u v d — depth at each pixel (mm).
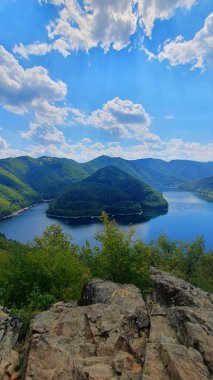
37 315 9875
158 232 172750
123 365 6863
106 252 20844
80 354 7492
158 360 6973
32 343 7879
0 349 8062
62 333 8633
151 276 17828
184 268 53812
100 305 10648
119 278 20594
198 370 6316
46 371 6598
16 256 19969
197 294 14875
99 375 6348
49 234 47125
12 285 16531
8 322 9648
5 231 182750
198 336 7770
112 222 23047
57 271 17812
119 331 8656
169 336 8328
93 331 8695
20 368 7289
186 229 181875
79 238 155125
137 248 21312
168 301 14875
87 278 19750
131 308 11383
